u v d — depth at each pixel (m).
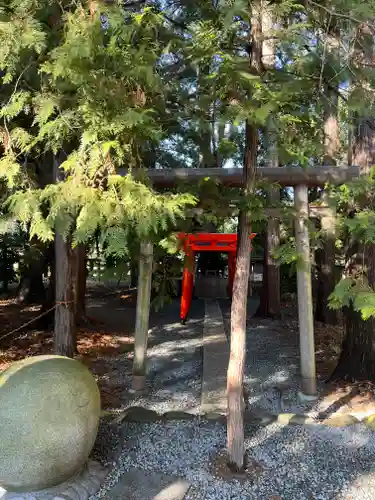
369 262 4.75
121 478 3.04
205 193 3.26
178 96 3.48
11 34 2.38
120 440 3.58
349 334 5.17
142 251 3.52
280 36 2.88
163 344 7.21
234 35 3.07
